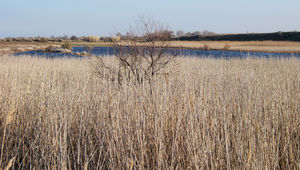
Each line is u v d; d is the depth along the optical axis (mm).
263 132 2727
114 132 2846
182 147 2811
